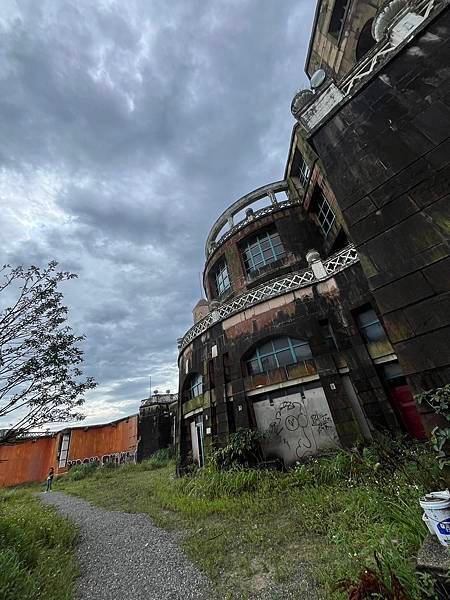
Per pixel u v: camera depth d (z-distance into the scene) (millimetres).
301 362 10203
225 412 11312
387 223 5273
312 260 11062
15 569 4016
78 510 10477
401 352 4797
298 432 9703
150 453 25484
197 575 4352
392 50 5676
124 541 6348
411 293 4805
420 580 2557
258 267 16000
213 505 7277
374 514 4434
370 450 6898
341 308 9820
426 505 2826
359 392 8797
